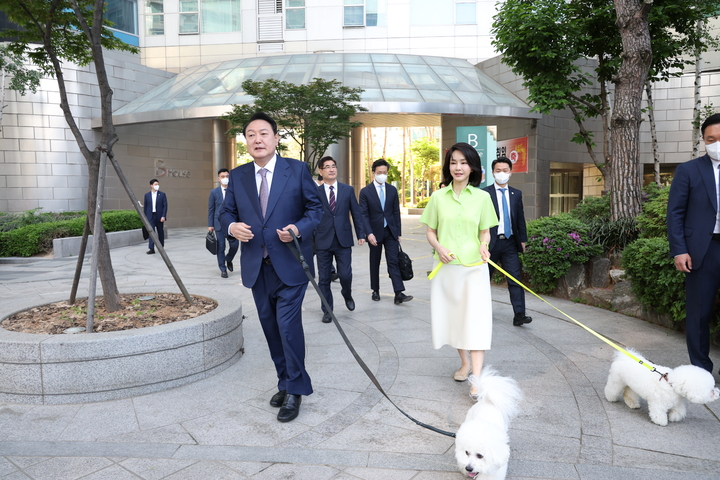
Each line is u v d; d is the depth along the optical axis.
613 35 10.10
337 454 2.72
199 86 19.14
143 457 2.70
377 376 3.90
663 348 4.46
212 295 4.98
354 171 22.28
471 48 21.55
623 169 7.45
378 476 2.50
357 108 13.67
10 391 3.42
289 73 18.81
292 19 22.36
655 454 2.68
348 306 6.05
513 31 10.18
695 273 3.49
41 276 9.42
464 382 3.76
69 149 18.06
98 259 4.45
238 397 3.53
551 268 6.53
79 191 18.34
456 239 3.58
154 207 12.32
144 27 22.98
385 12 21.83
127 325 4.03
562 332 5.06
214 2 22.64
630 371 3.14
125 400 3.47
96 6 4.35
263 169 3.25
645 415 3.17
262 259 3.21
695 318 3.52
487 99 16.81
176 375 3.71
